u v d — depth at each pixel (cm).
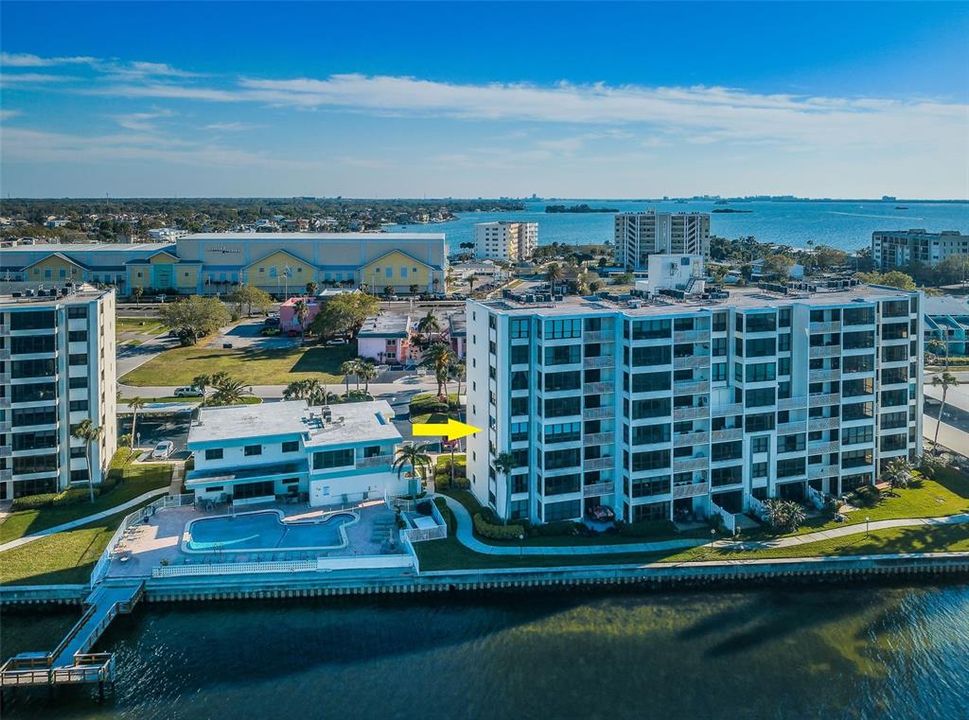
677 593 8825
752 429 10188
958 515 10131
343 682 7294
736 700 7038
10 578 8588
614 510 10056
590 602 8662
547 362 9519
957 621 8312
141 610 8481
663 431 9812
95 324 10869
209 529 9706
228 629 8162
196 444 10294
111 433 11981
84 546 9350
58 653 7450
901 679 7338
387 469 10644
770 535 9625
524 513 9900
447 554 9156
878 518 10050
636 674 7388
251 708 6944
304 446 10375
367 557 8800
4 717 6862
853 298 10862
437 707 6938
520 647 7831
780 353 10275
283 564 8731
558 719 6781
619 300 10650
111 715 6875
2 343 10381
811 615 8394
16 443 10562
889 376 10900
